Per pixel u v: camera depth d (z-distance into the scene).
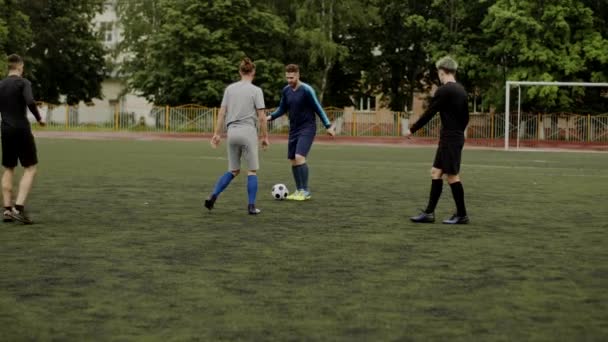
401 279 6.59
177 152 27.75
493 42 47.44
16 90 9.94
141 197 12.84
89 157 24.12
